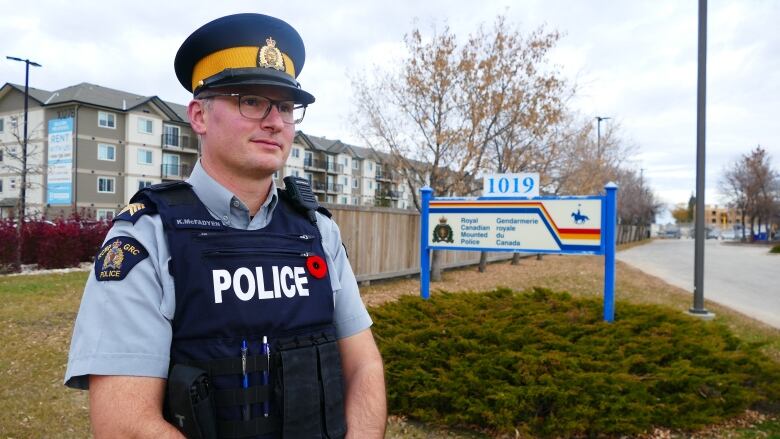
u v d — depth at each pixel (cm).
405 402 376
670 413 347
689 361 386
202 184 128
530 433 338
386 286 1007
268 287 121
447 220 583
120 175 3697
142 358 107
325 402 124
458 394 355
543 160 1390
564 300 501
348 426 133
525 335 399
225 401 112
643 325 446
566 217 502
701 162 807
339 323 147
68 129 3456
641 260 2214
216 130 130
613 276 456
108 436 102
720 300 1008
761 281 1367
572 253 498
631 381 347
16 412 390
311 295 129
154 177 3888
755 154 4938
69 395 427
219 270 117
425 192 596
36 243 1391
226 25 130
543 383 346
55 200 3475
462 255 1432
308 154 5434
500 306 487
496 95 1177
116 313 107
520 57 1199
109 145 3641
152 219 118
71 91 3659
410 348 396
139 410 104
